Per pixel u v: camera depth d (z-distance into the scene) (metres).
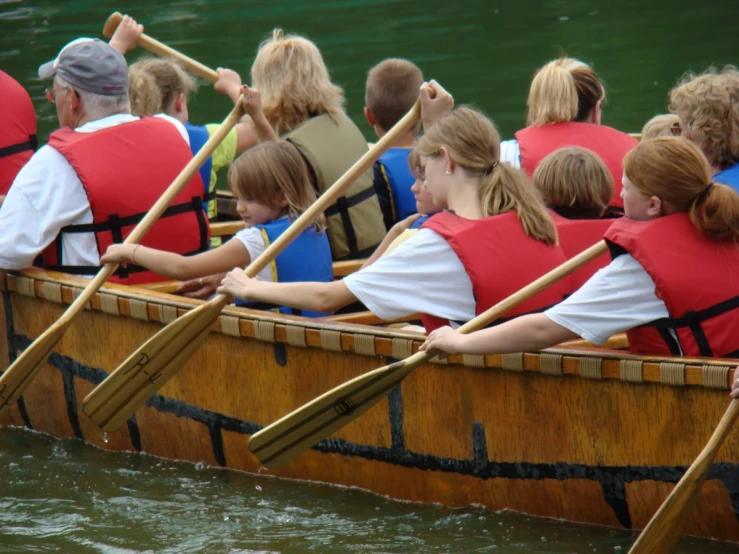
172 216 16.27
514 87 32.88
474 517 13.16
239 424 14.77
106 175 15.60
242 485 14.70
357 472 14.15
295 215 14.80
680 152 11.28
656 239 11.29
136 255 14.77
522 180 12.75
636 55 35.84
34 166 15.61
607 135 16.62
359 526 13.26
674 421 11.61
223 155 18.95
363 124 30.86
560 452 12.47
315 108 17.33
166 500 14.34
